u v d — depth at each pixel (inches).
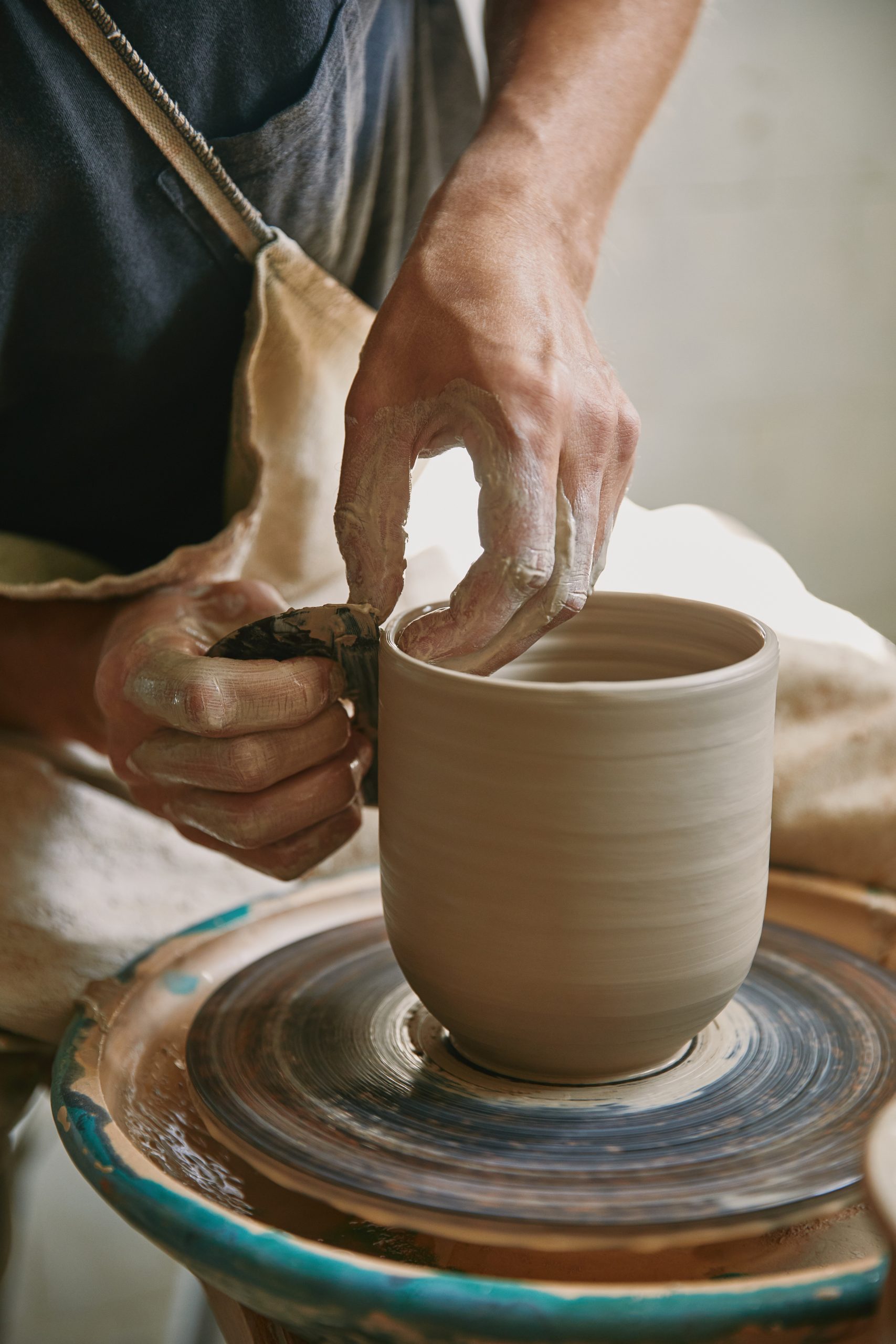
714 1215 22.1
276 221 40.2
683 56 39.1
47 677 43.0
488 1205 22.6
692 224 112.7
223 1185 26.3
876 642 45.4
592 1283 22.9
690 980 25.2
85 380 41.7
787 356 119.3
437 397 27.2
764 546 53.5
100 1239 63.9
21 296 38.6
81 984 38.4
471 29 79.1
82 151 34.7
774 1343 19.3
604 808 23.8
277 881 43.6
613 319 114.7
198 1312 55.0
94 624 42.1
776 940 33.3
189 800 32.8
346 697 32.4
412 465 28.3
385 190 44.2
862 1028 28.5
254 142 37.0
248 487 41.8
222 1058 28.9
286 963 33.2
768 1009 29.8
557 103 34.3
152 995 33.0
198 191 36.9
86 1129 25.4
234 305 40.7
